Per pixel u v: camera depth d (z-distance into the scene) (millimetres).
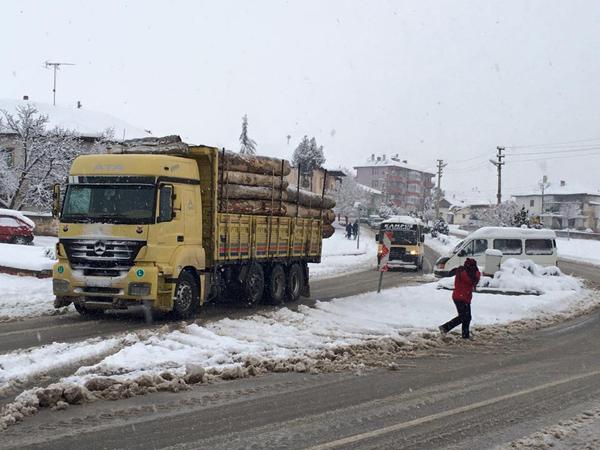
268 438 6543
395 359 11219
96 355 10086
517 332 14938
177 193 14109
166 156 14070
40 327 12977
